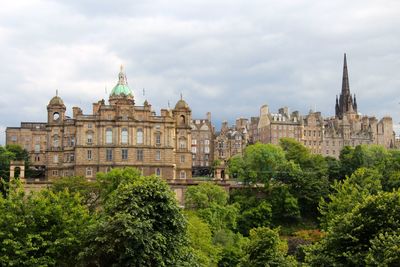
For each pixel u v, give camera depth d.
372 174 138.75
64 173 178.62
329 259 64.00
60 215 63.94
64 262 62.22
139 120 177.00
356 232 63.50
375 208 64.44
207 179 182.38
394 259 55.69
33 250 60.59
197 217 126.19
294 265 78.00
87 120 175.38
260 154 178.88
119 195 62.34
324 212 110.50
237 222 153.62
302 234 144.00
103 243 57.81
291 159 189.75
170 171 177.62
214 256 104.69
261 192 170.50
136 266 56.56
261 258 75.69
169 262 58.91
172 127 179.50
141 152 176.25
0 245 59.50
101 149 174.25
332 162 191.12
